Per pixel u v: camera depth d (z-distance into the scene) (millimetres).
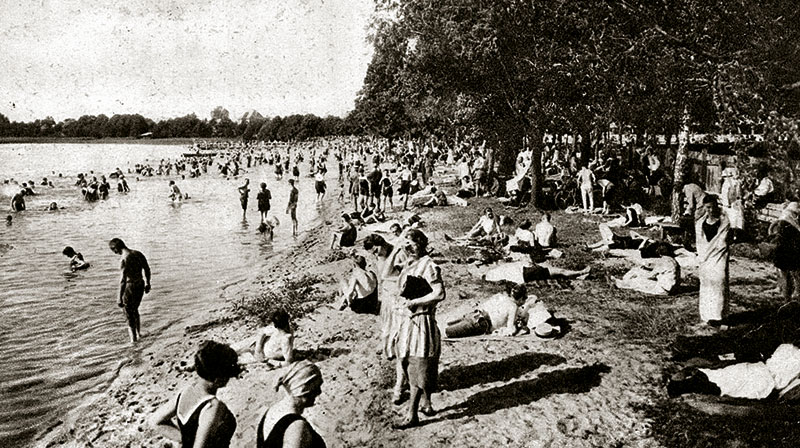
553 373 8078
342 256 18797
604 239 15883
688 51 8094
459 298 12000
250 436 7484
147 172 78125
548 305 11117
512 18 16031
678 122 15266
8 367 11219
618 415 6906
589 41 9992
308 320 12055
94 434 8398
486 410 7223
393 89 27078
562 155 37375
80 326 13844
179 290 17234
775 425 6250
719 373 7215
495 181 28953
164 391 9734
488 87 22375
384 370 8867
